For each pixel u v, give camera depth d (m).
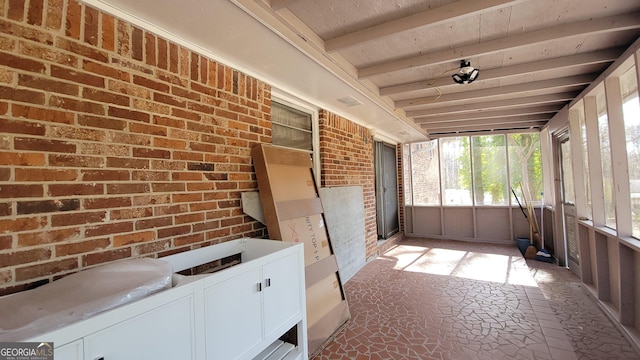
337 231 3.52
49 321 0.88
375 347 2.18
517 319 2.57
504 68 2.69
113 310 0.94
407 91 3.10
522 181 5.56
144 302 1.02
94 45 1.40
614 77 2.47
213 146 1.99
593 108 3.01
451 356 2.05
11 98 1.15
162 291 1.11
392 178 6.29
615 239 2.54
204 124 1.93
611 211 2.82
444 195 6.21
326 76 2.42
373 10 1.81
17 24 1.17
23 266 1.16
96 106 1.40
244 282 1.44
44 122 1.23
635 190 2.32
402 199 6.57
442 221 6.20
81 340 0.86
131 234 1.51
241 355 1.41
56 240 1.26
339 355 2.09
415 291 3.26
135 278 1.16
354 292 3.28
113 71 1.46
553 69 2.59
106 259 1.41
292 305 1.80
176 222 1.73
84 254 1.34
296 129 3.11
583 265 3.39
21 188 1.17
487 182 5.84
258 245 2.01
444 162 6.21
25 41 1.19
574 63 2.48
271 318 1.61
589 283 3.34
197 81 1.89
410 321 2.57
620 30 1.96
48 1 1.26
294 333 1.90
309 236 2.50
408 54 2.42
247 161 2.27
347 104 3.30
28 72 1.19
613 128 2.46
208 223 1.92
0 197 1.12
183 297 1.16
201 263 1.80
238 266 1.41
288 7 1.75
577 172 3.50
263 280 1.56
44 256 1.22
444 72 2.77
